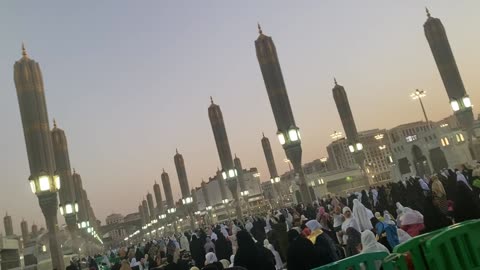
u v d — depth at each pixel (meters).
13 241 48.41
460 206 8.30
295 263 7.02
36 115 22.22
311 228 10.46
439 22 41.44
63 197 37.44
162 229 129.25
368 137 160.50
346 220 11.24
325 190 92.62
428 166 74.44
